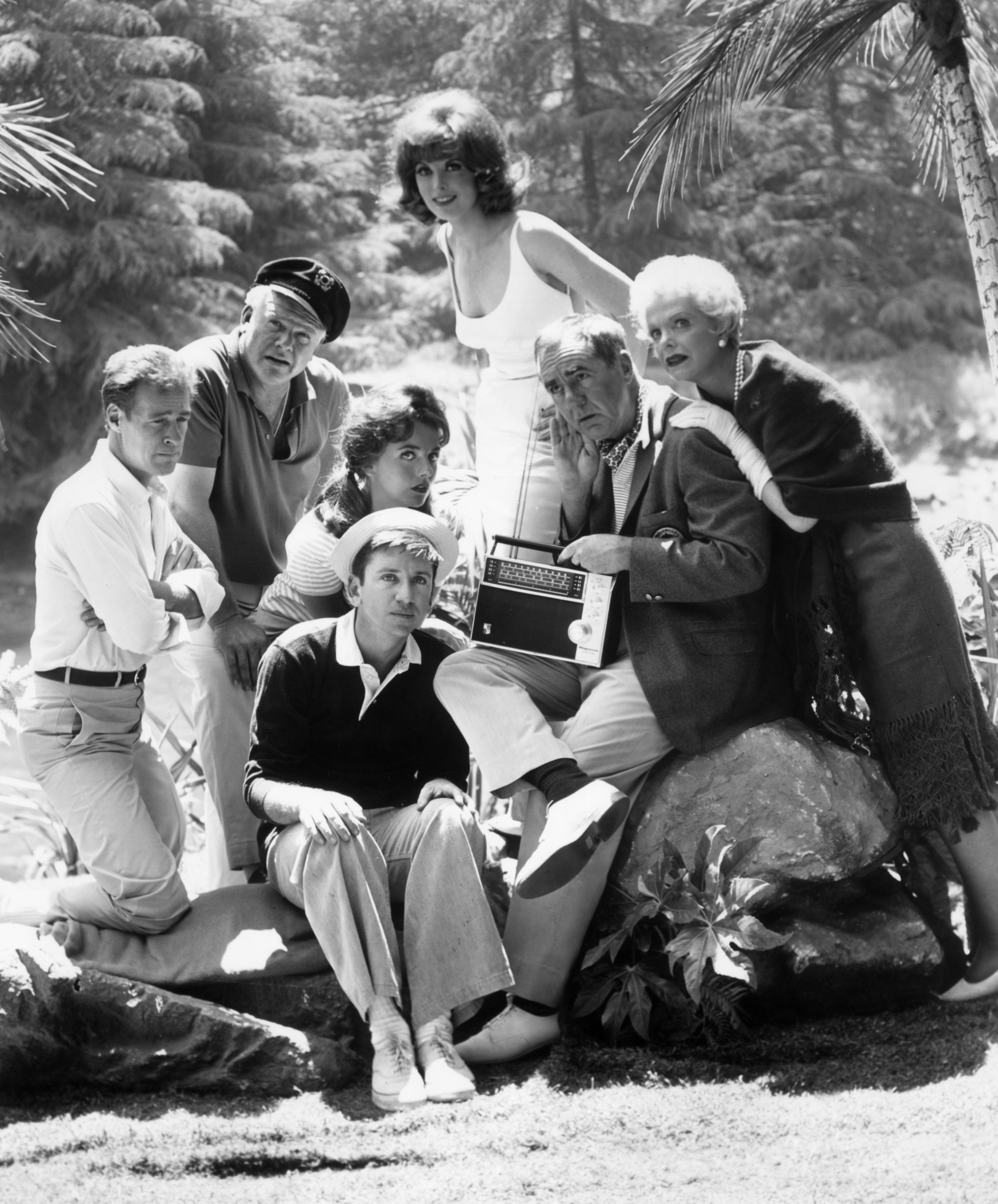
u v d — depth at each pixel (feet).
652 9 78.28
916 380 73.56
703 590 12.41
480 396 16.03
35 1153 10.69
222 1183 10.30
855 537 12.73
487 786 12.34
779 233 77.10
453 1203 9.89
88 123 66.95
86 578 12.08
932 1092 11.05
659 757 12.94
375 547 12.24
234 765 13.94
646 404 13.14
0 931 12.07
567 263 15.39
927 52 16.49
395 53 82.58
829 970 12.35
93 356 64.39
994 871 12.72
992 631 15.96
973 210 15.29
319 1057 11.76
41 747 12.57
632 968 12.26
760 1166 10.19
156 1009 11.82
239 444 14.37
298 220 74.49
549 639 12.87
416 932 12.00
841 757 12.82
